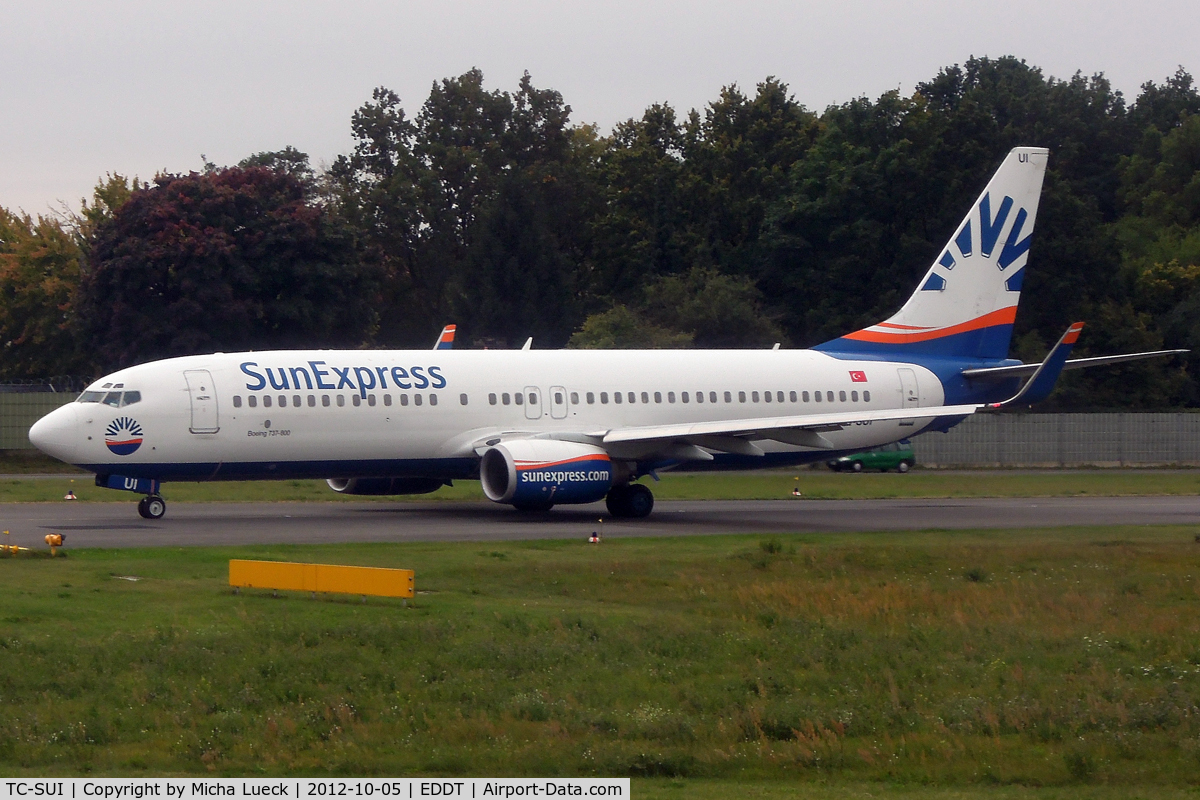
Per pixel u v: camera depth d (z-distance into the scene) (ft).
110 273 603.67
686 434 326.24
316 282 639.35
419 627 164.86
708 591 206.59
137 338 602.85
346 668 147.95
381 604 187.11
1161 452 647.97
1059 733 133.39
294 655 151.43
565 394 352.49
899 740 130.21
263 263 623.77
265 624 166.20
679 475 523.29
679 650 161.17
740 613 188.85
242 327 617.21
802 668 156.56
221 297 604.49
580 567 226.38
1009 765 123.44
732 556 247.91
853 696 144.97
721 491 446.60
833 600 200.54
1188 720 136.98
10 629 162.30
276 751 123.44
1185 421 651.25
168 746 124.06
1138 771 122.21
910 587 214.69
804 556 248.32
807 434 336.08
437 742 127.03
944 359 405.80
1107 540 289.94
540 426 347.15
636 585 210.79
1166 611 201.16
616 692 143.13
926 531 310.04
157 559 230.48
